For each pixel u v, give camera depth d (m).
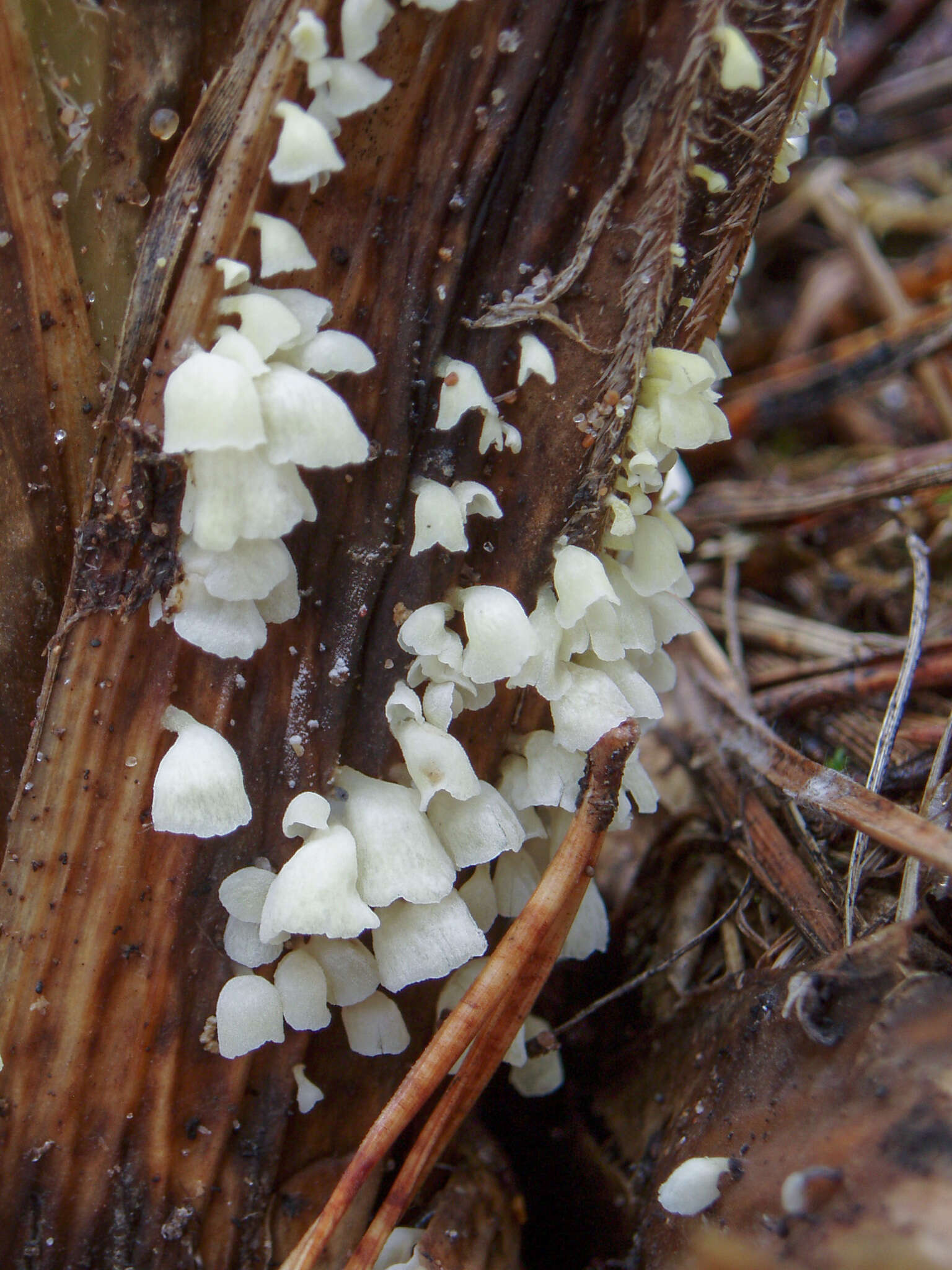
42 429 0.05
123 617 0.05
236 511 0.05
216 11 0.05
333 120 0.05
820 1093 0.05
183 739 0.05
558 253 0.05
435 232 0.05
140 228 0.05
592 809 0.05
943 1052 0.05
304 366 0.05
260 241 0.05
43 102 0.05
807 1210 0.05
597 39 0.05
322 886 0.05
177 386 0.05
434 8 0.05
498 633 0.05
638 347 0.05
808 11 0.05
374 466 0.05
